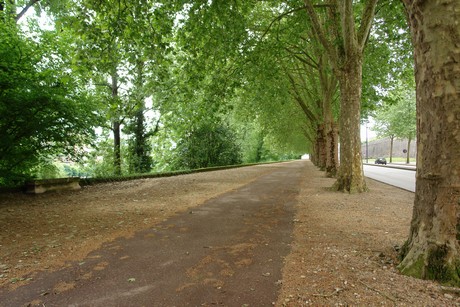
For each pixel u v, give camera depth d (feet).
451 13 11.01
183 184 47.47
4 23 33.88
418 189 12.25
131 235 18.13
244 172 78.38
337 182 38.04
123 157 82.02
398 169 112.37
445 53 11.10
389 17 49.03
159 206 27.96
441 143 11.27
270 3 54.49
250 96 65.98
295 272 12.15
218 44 40.88
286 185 46.03
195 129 98.89
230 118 108.47
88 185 44.04
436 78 11.35
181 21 39.32
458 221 10.91
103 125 42.29
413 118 137.08
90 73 33.12
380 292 10.21
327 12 43.04
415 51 12.36
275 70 49.83
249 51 45.85
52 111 33.86
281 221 21.56
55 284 11.37
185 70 44.47
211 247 15.72
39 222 21.54
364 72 58.34
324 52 54.70
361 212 24.56
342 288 10.57
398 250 14.38
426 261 11.30
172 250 15.29
